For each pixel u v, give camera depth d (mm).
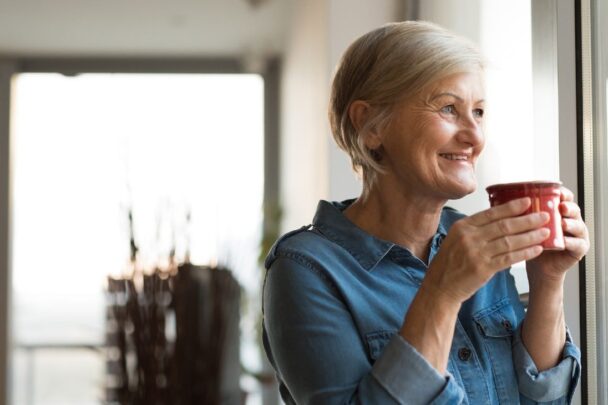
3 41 7309
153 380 2480
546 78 1780
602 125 1684
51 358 7668
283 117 7156
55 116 7832
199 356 2490
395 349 1276
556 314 1454
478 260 1229
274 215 6148
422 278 1447
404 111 1376
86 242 7750
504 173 2242
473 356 1444
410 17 2877
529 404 1484
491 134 2318
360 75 1433
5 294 7480
